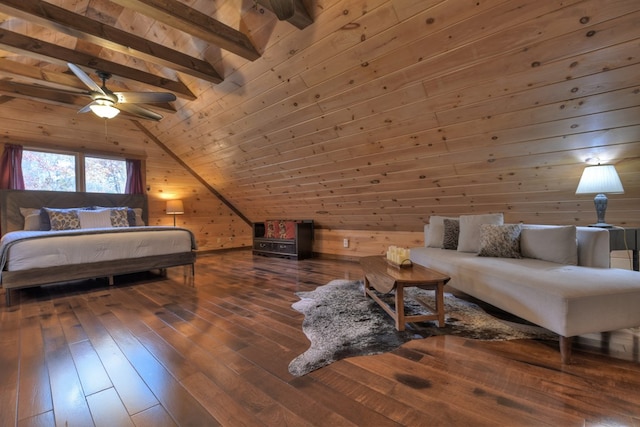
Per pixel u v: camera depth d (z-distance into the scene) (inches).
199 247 243.3
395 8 75.7
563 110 82.8
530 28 69.0
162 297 119.2
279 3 69.0
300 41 93.3
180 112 162.6
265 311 101.2
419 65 86.4
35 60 129.6
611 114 79.4
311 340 77.8
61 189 180.1
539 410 49.6
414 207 155.5
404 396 54.1
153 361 67.9
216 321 92.3
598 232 87.0
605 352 68.6
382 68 91.5
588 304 63.8
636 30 62.6
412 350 71.6
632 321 66.2
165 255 151.7
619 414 48.3
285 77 108.7
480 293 93.0
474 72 82.4
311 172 162.2
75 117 182.7
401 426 46.6
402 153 121.3
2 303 112.6
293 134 137.3
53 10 82.1
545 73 76.2
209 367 65.1
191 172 236.4
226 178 218.4
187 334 82.7
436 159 117.3
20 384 59.1
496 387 56.2
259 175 191.6
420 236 173.5
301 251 213.9
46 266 119.6
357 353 70.4
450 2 70.3
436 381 58.6
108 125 195.2
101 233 135.6
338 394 55.1
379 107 105.0
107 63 114.5
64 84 127.6
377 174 140.6
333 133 126.0
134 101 114.7
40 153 173.2
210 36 89.7
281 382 59.2
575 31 66.4
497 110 89.8
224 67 116.1
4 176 158.9
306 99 114.6
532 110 86.0
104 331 85.1
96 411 51.2
